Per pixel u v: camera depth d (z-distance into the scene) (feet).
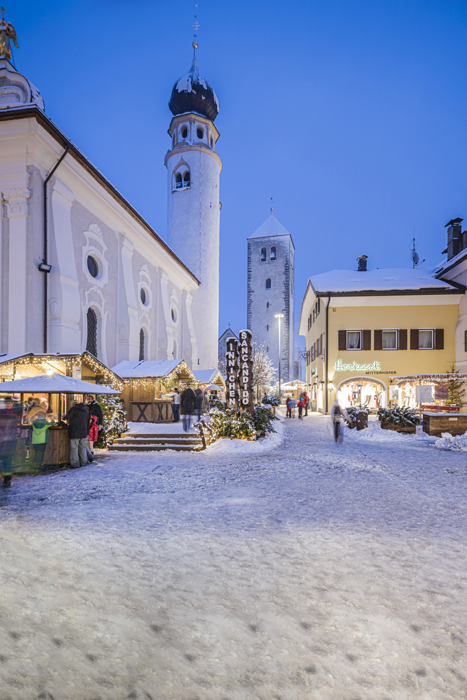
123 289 72.33
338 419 50.37
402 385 84.28
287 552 15.51
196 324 127.34
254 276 219.20
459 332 99.66
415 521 19.66
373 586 12.81
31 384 33.78
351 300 101.96
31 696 7.93
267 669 8.91
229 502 22.81
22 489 25.80
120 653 9.30
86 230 61.98
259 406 59.31
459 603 11.86
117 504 22.22
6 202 50.44
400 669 9.02
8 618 10.45
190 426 51.16
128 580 12.94
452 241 110.01
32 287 50.06
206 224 129.49
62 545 15.78
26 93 57.21
